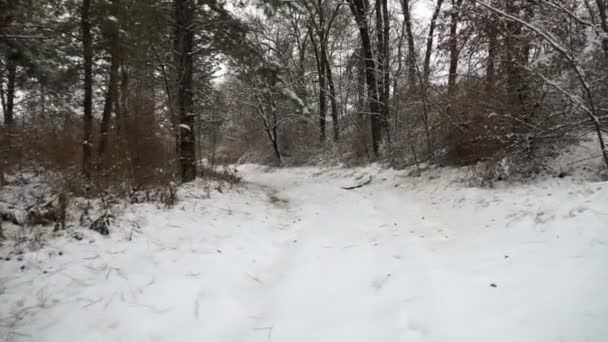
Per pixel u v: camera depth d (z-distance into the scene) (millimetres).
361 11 12930
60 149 8250
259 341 2889
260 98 19391
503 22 5887
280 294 3695
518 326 2561
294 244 5484
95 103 12961
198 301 3502
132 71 11703
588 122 5559
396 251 4562
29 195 7191
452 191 7016
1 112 15945
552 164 6230
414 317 2914
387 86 12406
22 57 9445
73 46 9906
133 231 5234
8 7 7582
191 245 5074
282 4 10969
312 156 18156
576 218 4125
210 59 14055
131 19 8289
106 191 6742
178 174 9648
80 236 4750
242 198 9047
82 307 3268
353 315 3123
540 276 3168
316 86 21812
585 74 5348
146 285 3752
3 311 3117
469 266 3707
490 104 6598
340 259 4500
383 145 12406
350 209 7582
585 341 2283
